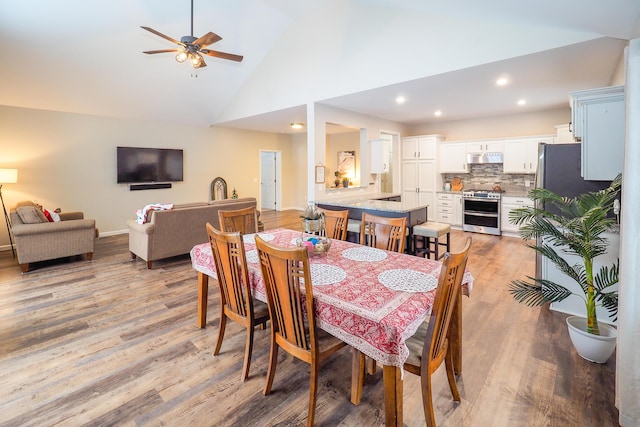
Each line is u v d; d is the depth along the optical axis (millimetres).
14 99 5223
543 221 2516
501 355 2283
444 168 7082
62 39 4430
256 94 6293
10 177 4902
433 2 3154
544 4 2420
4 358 2281
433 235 3727
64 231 4340
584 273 2566
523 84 4219
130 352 2359
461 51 3607
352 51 4609
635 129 1560
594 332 2191
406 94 4730
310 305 1557
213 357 2297
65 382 2027
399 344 1321
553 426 1656
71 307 3107
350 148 9031
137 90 5879
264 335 2600
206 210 4711
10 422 1706
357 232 4273
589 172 2502
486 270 4109
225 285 2195
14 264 4484
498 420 1700
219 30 5098
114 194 6539
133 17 4426
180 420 1723
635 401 1586
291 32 5441
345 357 2314
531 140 5984
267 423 1699
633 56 1560
